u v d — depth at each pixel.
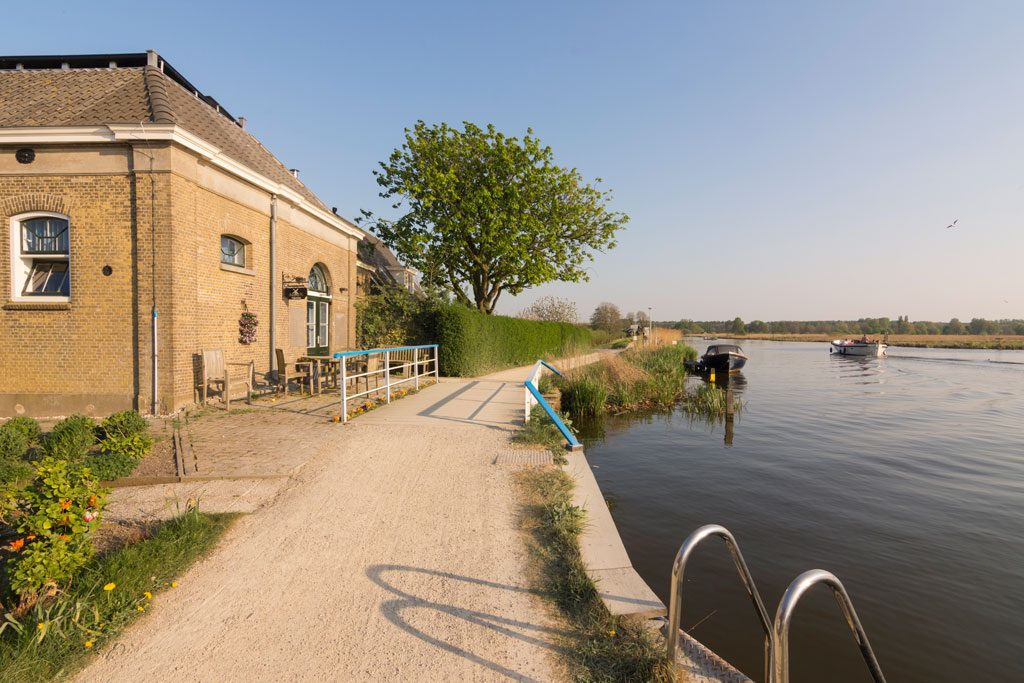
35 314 9.27
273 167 14.09
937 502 7.64
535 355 27.41
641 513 7.06
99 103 10.02
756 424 13.89
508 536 4.50
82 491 3.60
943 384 24.81
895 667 3.93
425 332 17.77
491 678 2.79
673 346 30.95
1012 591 5.10
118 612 3.25
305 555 4.13
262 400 10.79
